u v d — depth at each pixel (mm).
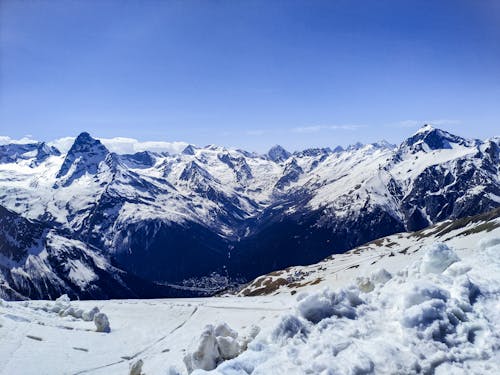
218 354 25078
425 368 14062
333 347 15797
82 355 36250
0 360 32469
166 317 53500
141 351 39500
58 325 44906
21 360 33000
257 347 18094
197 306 58156
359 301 19797
